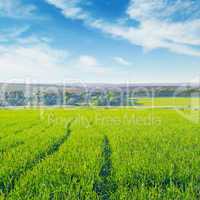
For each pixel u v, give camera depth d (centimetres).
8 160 843
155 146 1091
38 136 1379
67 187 600
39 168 742
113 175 687
